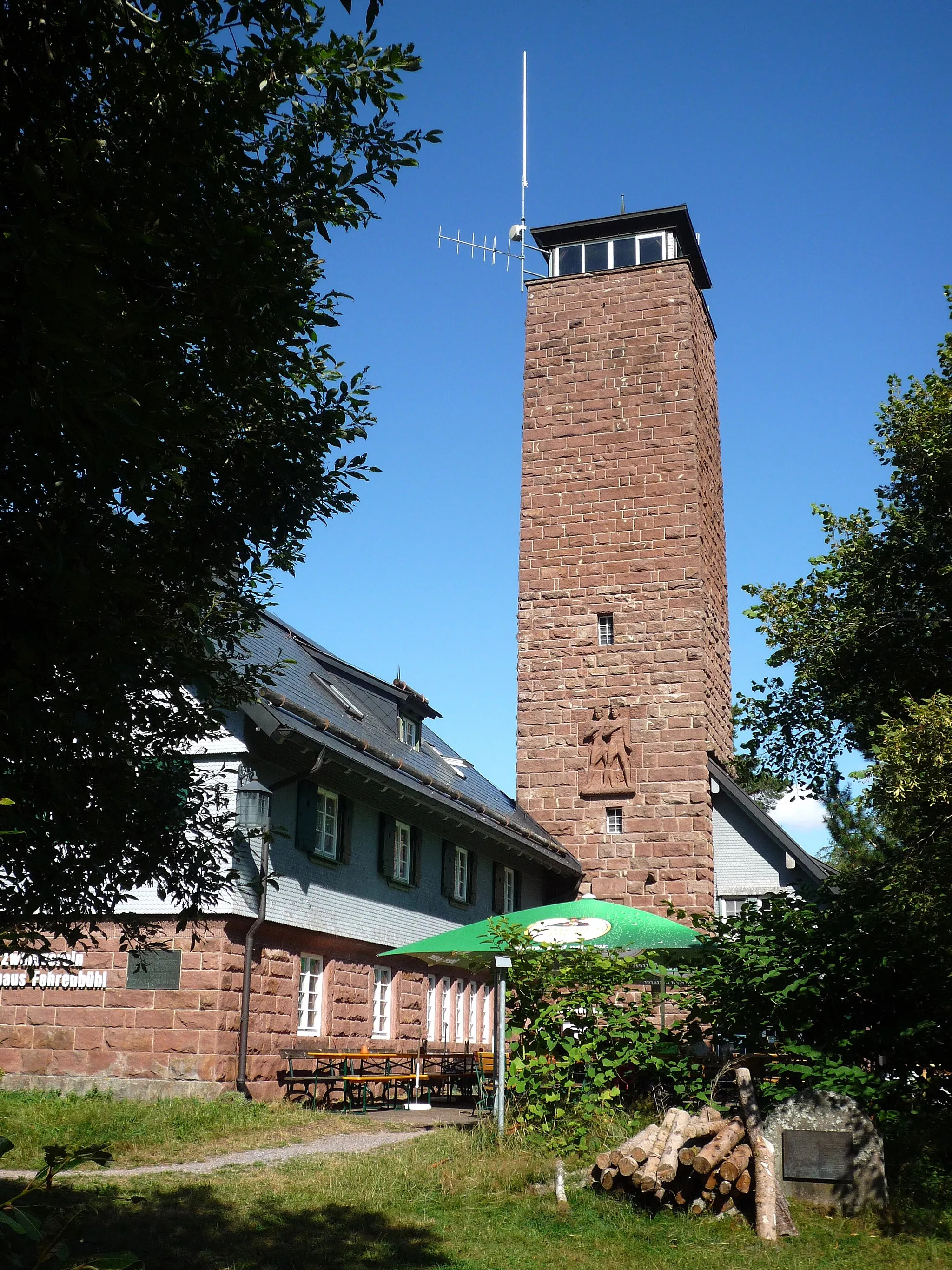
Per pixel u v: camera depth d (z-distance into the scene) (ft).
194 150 19.22
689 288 112.16
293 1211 32.30
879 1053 39.09
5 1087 57.77
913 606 51.47
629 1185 33.53
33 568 18.04
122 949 26.89
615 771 103.35
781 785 57.67
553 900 103.76
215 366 19.93
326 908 66.95
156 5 18.66
